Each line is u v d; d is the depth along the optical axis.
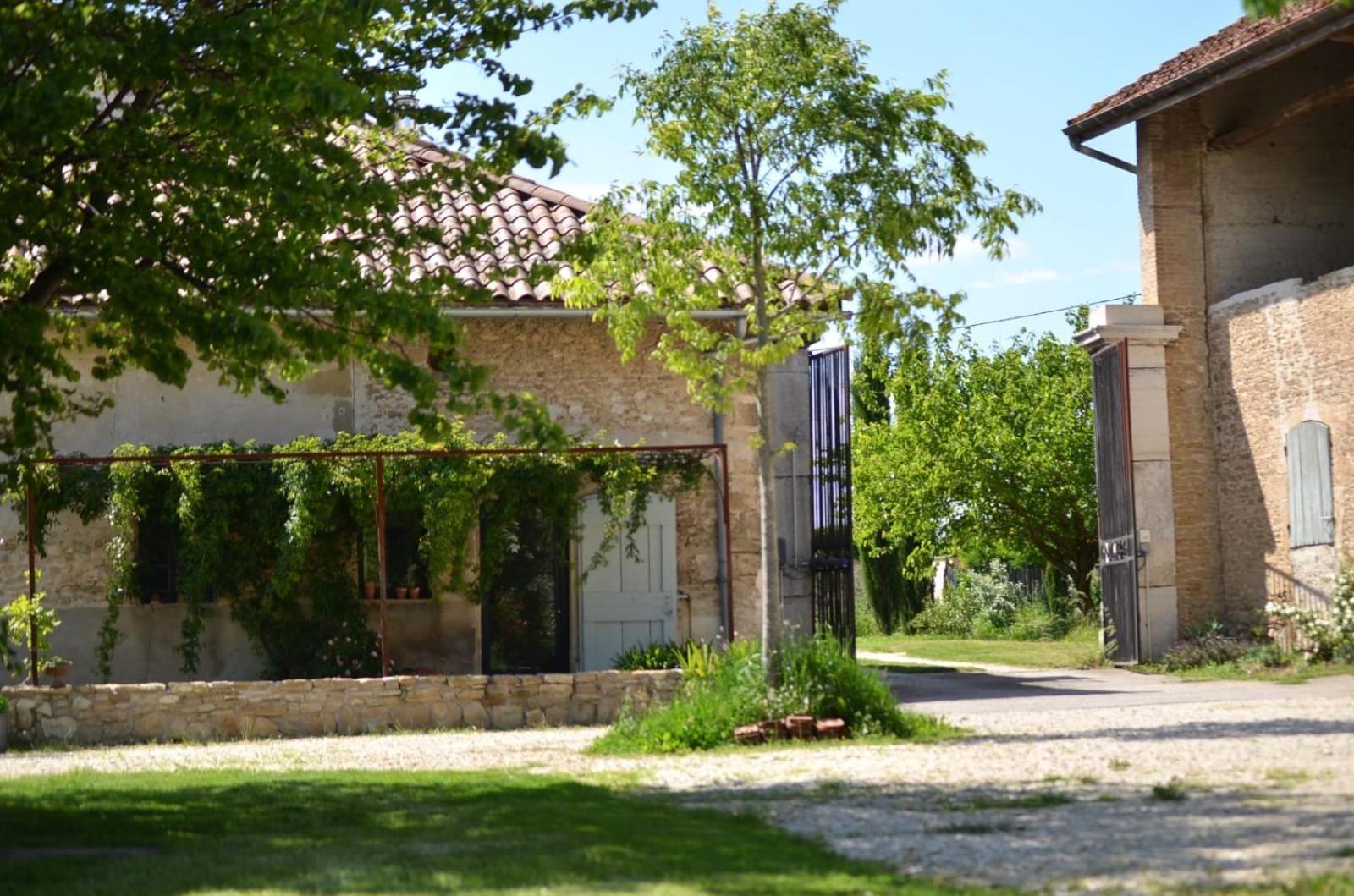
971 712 13.65
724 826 7.54
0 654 14.73
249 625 16.05
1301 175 20.39
